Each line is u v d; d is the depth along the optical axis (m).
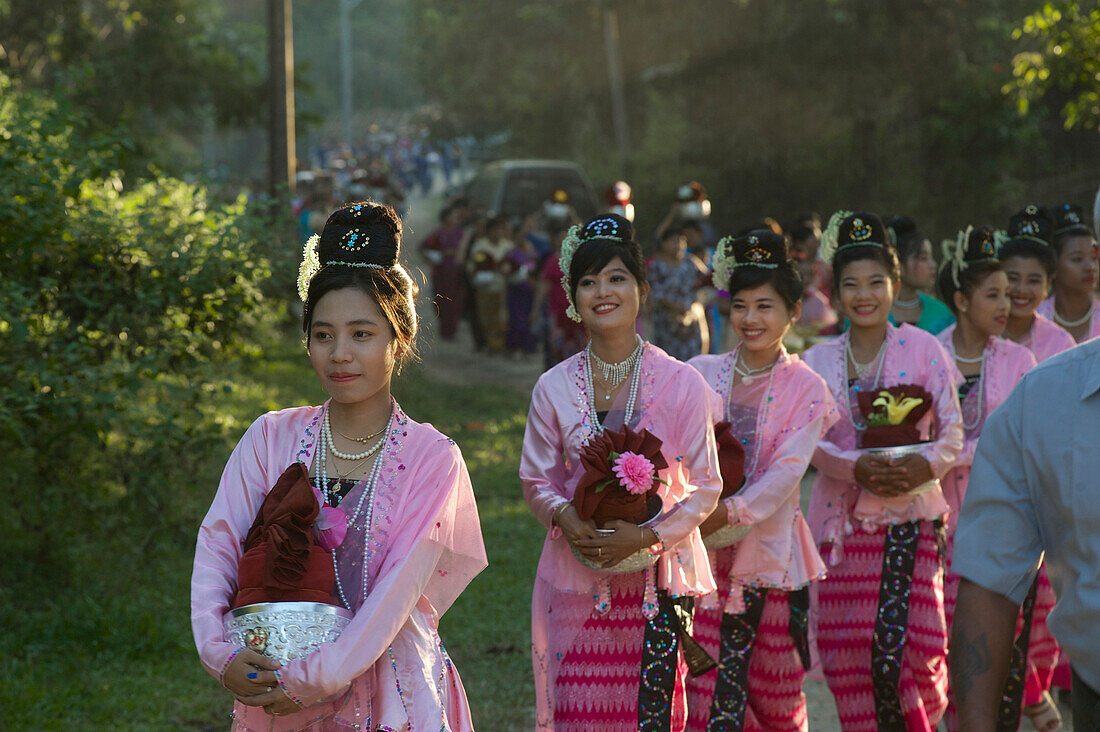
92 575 6.40
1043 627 5.00
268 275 7.17
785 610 4.43
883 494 4.59
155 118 19.55
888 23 21.27
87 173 6.55
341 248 3.00
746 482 4.52
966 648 2.42
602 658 3.88
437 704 2.95
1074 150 22.94
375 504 3.01
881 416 4.68
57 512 6.45
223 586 2.91
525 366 15.91
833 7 21.39
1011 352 5.26
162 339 6.73
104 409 6.04
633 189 26.20
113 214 6.68
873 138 22.86
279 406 10.74
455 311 18.16
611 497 3.67
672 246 11.02
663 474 3.90
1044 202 22.59
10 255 6.13
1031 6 22.33
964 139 21.81
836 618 4.80
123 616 5.93
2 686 4.99
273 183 14.62
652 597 3.82
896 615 4.63
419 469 3.04
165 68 17.72
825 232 5.04
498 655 5.90
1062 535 2.33
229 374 7.18
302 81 18.73
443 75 34.06
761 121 23.58
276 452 3.10
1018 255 5.49
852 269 4.88
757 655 4.46
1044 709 5.03
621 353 3.99
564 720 3.90
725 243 4.56
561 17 29.94
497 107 32.44
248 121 18.67
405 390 12.61
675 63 27.16
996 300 5.14
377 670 2.94
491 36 31.83
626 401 3.97
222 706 5.13
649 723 3.81
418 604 3.12
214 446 6.92
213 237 6.89
